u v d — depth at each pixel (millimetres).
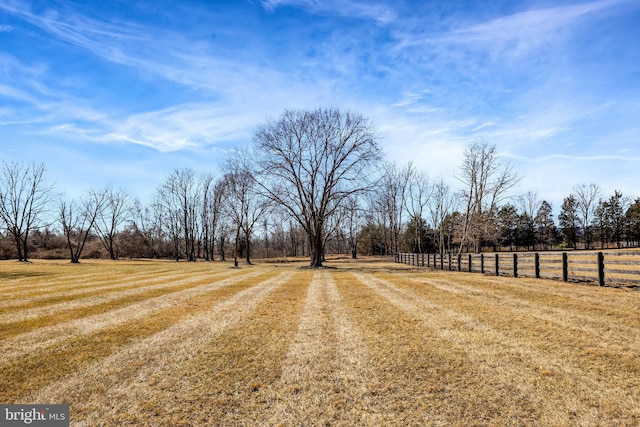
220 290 14023
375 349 6453
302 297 12234
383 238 66250
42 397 4699
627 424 3934
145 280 17969
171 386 5027
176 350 6473
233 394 4801
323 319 8781
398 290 13727
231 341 6992
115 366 5711
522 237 66625
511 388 4812
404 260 40000
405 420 4137
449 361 5793
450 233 64062
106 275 21266
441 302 10680
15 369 5562
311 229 34312
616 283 12617
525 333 7109
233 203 46031
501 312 8984
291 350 6473
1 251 58375
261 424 4098
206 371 5539
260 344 6816
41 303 10820
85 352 6320
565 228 65500
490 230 39625
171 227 63406
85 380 5195
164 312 9617
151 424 4094
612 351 5957
